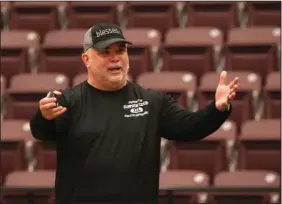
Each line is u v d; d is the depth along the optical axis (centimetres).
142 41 2358
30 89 2148
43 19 2538
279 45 2278
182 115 920
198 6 2512
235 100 2033
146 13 2519
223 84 891
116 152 898
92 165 893
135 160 898
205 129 902
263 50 2262
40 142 1877
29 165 1886
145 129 912
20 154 1878
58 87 2161
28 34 2431
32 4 2591
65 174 912
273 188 1320
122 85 932
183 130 919
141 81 2119
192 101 2033
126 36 2370
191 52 2258
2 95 2138
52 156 1873
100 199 893
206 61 2250
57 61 2291
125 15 2538
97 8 2533
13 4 2606
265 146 1836
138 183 898
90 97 924
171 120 927
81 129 902
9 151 1880
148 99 930
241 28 2395
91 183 895
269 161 1830
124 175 893
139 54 2253
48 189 1357
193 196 1606
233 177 1678
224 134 1888
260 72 2256
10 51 2300
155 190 915
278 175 1681
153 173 912
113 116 912
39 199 1619
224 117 890
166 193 1520
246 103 2028
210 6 2509
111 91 928
